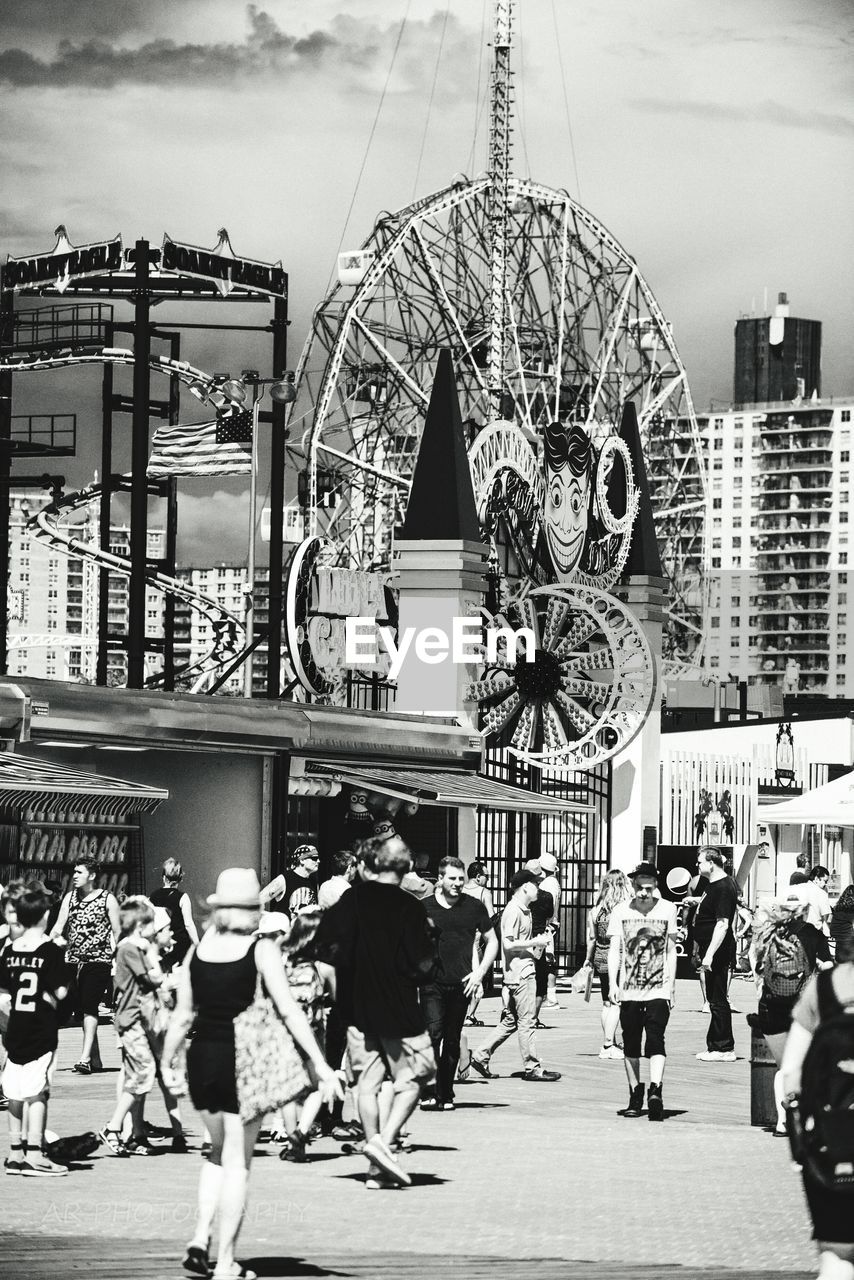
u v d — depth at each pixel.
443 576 32.47
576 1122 17.28
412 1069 13.36
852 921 25.28
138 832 28.34
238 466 45.16
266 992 10.28
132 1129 14.77
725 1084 20.62
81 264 47.28
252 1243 11.06
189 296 47.34
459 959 17.75
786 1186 13.82
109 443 55.91
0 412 50.91
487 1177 13.87
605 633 35.06
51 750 27.45
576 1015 28.91
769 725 50.25
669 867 36.81
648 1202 12.93
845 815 30.42
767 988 16.47
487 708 33.94
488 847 33.41
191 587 56.06
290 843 30.19
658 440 91.81
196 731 27.42
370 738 30.41
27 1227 11.40
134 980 14.66
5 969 13.68
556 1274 10.23
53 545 55.47
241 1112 10.05
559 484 36.25
